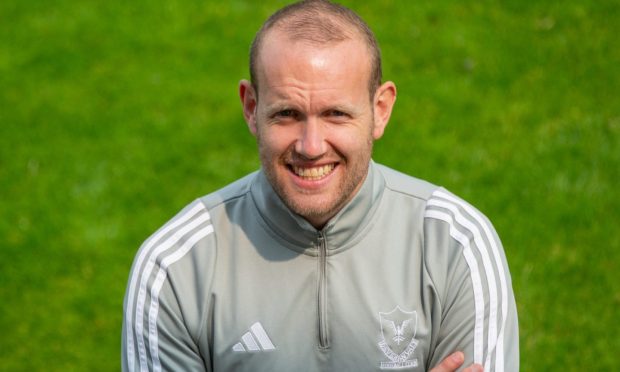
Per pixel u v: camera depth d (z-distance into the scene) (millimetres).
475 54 16781
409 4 18156
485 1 18047
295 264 6410
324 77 5676
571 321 11750
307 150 5723
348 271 6406
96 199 14445
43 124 16141
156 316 6324
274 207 6344
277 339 6297
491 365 6316
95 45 18109
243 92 6387
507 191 13781
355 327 6297
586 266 12484
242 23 18359
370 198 6422
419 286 6379
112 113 16266
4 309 12680
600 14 17469
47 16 19062
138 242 13641
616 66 16219
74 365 11914
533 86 15938
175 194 14438
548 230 13086
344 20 5926
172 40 18016
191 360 6355
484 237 6508
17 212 14273
